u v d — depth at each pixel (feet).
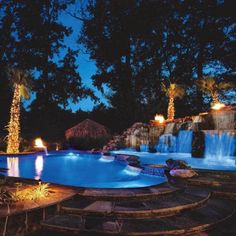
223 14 98.02
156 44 103.04
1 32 94.22
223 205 24.45
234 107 57.41
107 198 23.02
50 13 103.04
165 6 102.32
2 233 17.40
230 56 99.50
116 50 103.19
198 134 50.21
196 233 19.29
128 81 103.65
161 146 61.93
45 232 18.83
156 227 19.06
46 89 97.96
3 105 89.86
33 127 91.61
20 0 96.32
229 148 45.55
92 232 18.43
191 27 102.83
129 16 102.47
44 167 45.47
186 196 24.85
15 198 20.77
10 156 54.13
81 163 49.60
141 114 99.45
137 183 33.45
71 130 72.59
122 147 69.56
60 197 22.07
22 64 92.07
